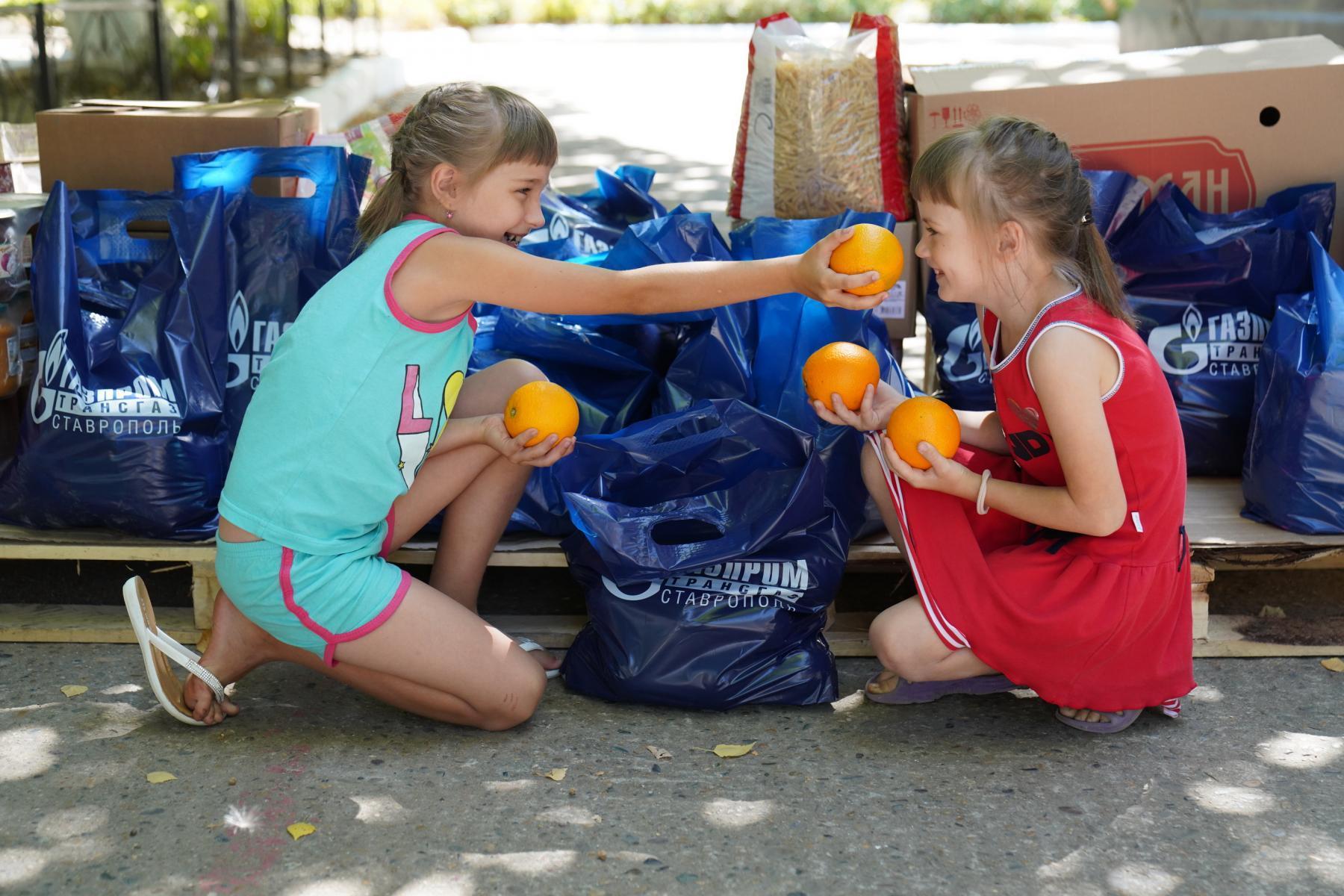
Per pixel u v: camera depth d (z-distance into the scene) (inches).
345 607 94.4
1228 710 104.3
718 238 123.3
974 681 104.0
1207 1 318.3
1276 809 90.5
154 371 113.7
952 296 96.0
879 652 100.3
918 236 139.0
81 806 90.0
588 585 107.5
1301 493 113.0
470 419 101.5
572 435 99.1
